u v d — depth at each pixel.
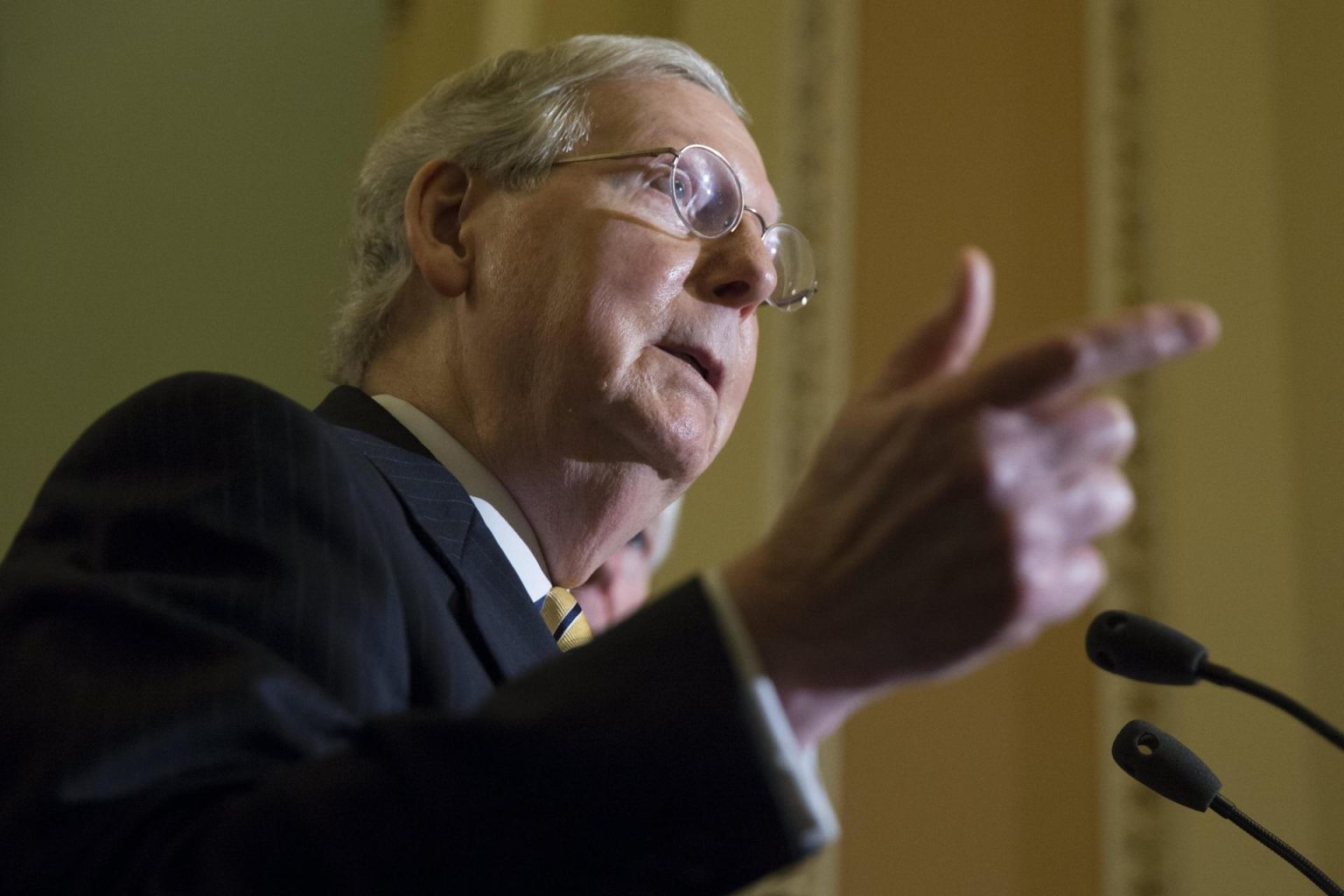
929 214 5.71
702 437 2.38
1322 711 4.89
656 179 2.51
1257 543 5.11
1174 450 5.27
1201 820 4.78
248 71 5.01
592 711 1.25
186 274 4.68
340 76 5.18
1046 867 4.89
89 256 4.56
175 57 4.91
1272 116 5.62
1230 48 5.74
